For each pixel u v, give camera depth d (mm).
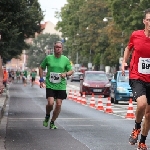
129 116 26375
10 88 79938
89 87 52719
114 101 42969
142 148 12695
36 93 62875
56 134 17938
